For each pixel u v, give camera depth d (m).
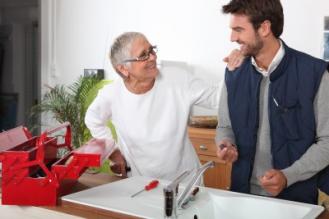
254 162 1.67
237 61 1.68
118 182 1.60
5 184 1.39
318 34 3.10
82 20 4.30
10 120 4.70
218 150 1.66
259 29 1.48
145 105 1.80
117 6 4.06
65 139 1.71
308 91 1.51
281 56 1.54
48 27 4.50
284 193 1.60
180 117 1.83
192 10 3.65
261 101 1.63
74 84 4.20
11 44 4.65
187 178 1.60
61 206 1.36
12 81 4.69
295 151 1.56
